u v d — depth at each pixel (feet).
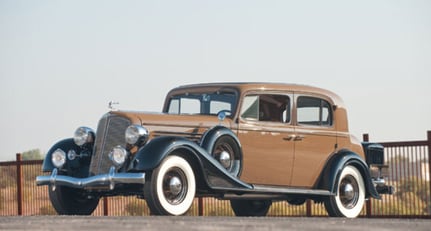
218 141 50.83
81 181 50.01
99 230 32.09
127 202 86.02
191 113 56.59
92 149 53.36
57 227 33.81
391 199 73.05
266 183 54.39
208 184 49.49
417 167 71.51
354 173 59.21
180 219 39.68
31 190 92.02
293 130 55.98
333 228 32.65
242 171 52.95
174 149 47.65
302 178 56.44
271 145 54.70
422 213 71.31
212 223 35.73
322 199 58.34
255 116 54.34
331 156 58.34
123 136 49.52
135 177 46.91
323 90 58.75
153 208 47.24
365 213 74.90
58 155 53.21
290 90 56.29
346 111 59.98
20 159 91.09
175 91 58.03
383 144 72.79
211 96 55.62
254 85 54.80
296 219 42.19
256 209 64.95
